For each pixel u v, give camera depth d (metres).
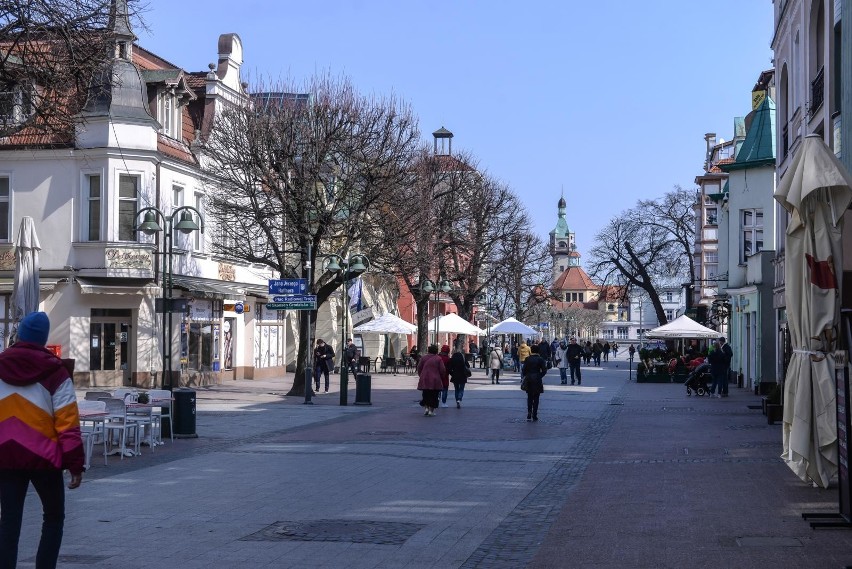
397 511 12.06
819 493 12.80
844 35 18.86
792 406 13.34
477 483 14.54
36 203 37.50
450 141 58.34
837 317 12.53
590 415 28.27
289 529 10.81
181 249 39.81
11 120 19.34
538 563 8.91
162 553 9.49
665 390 42.56
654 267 75.12
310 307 31.44
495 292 72.12
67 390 7.33
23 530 10.55
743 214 44.00
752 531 10.19
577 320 162.38
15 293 24.73
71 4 16.48
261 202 37.41
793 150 27.84
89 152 37.12
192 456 17.95
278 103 36.84
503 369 69.38
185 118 41.97
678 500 12.43
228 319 44.97
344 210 36.50
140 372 37.47
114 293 37.19
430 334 76.00
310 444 20.11
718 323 64.00
